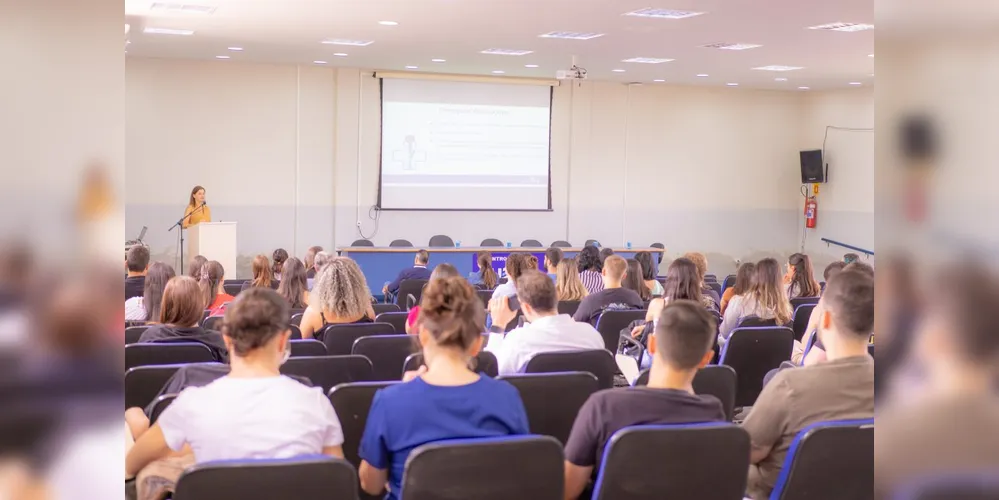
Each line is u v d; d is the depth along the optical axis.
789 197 15.18
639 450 2.08
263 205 12.59
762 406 2.43
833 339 2.45
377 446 2.13
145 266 5.47
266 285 5.80
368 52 10.91
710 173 14.75
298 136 12.68
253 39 9.94
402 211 13.21
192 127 12.21
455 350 2.19
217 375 2.66
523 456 1.99
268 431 2.08
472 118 13.39
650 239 14.51
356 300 4.48
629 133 14.28
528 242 13.19
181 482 1.77
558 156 13.92
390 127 13.04
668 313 2.30
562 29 8.88
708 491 2.15
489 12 8.01
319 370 3.33
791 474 2.22
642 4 7.49
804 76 12.59
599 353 3.55
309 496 1.84
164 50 11.09
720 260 14.91
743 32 8.88
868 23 8.23
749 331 4.27
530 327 3.64
